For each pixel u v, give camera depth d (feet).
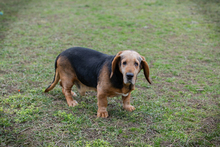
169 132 12.55
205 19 38.55
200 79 20.35
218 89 18.33
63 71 15.14
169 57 25.52
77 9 44.80
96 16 40.55
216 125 13.39
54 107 14.38
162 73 21.59
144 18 39.60
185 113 14.65
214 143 11.80
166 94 17.49
